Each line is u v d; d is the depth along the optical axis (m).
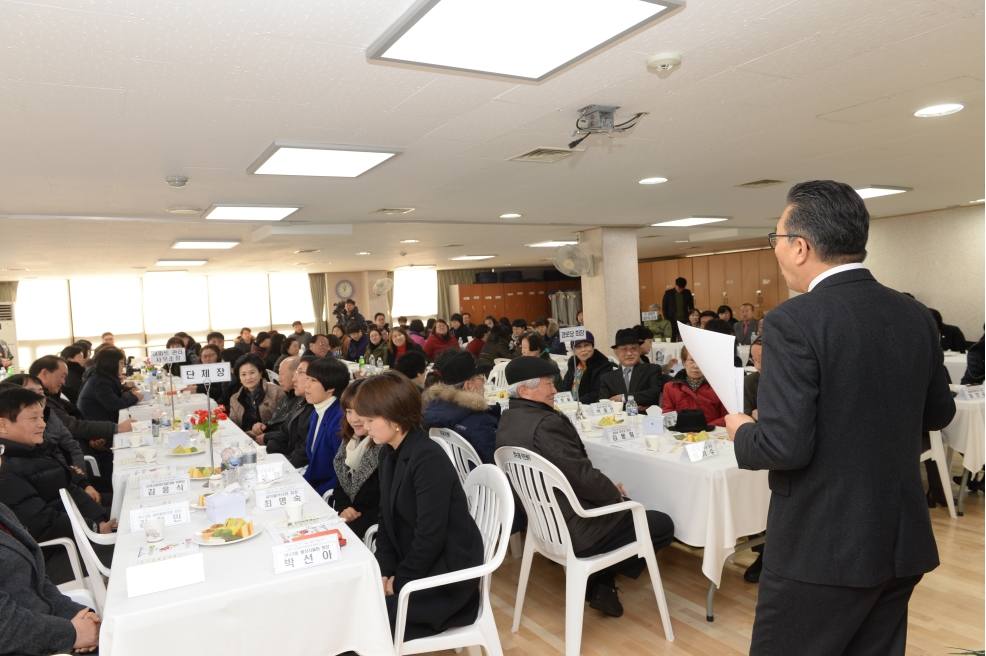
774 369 1.25
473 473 2.36
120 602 1.59
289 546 1.76
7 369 8.36
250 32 2.28
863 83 3.20
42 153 3.70
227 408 5.41
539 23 2.17
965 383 4.61
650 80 3.00
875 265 9.99
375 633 1.77
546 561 3.51
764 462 1.25
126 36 2.26
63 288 14.43
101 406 5.29
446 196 5.92
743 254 14.67
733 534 2.64
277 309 16.33
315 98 3.00
